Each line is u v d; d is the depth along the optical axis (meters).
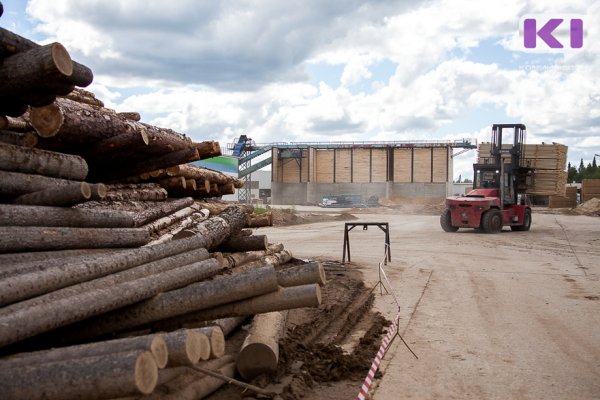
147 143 6.94
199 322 5.36
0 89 4.76
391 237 24.14
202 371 4.82
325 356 6.59
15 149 5.35
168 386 4.71
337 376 6.02
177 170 9.07
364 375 6.16
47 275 4.21
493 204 26.23
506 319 8.95
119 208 7.51
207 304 4.96
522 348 7.34
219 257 7.70
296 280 5.31
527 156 27.94
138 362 3.23
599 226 31.84
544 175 27.94
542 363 6.72
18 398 3.21
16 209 4.88
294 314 8.59
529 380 6.12
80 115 6.42
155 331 5.23
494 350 7.23
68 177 5.94
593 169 109.12
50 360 3.51
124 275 4.87
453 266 15.05
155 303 4.91
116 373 3.18
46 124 5.36
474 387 5.89
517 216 27.17
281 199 70.56
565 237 24.52
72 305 4.06
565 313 9.42
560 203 60.06
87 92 8.62
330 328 8.09
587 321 8.86
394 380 6.06
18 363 3.49
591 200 51.22
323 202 64.94
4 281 3.93
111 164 7.53
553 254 18.27
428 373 6.30
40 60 4.50
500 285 12.12
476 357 6.93
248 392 5.24
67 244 5.12
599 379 6.18
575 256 17.77
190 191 10.16
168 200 9.41
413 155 68.50
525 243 21.75
